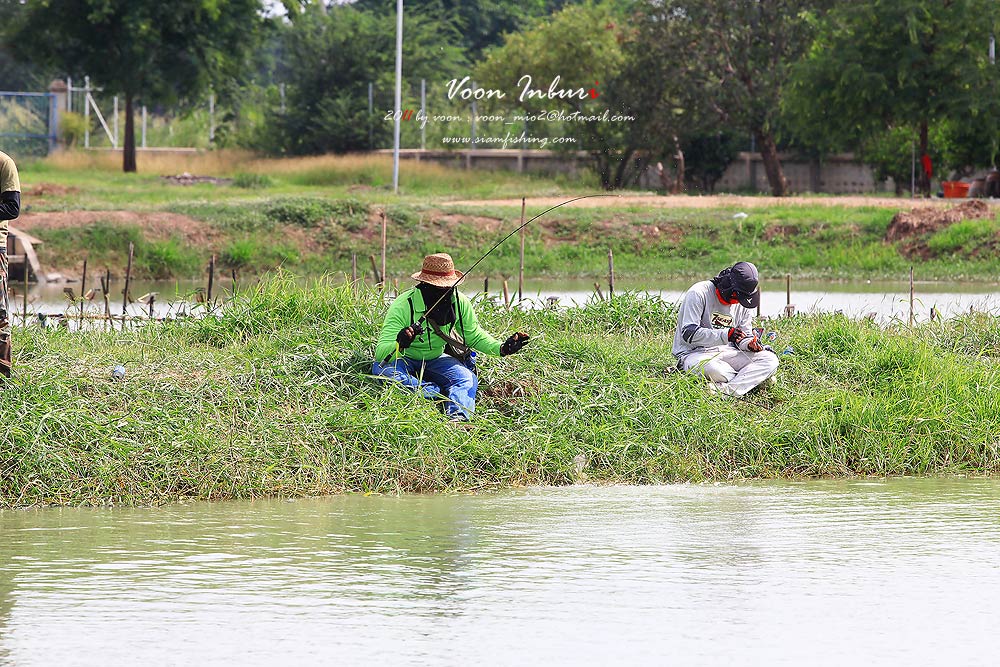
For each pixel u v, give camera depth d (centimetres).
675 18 14712
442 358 3278
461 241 9112
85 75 16162
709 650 1798
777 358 3625
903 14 12756
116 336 3759
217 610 1958
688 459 3117
